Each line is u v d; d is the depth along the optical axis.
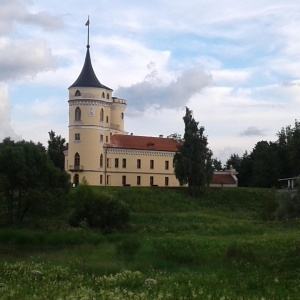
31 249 43.94
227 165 167.50
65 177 65.00
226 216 75.94
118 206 58.06
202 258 35.84
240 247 37.19
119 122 127.19
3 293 20.75
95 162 110.25
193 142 93.94
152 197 85.94
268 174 123.81
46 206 61.62
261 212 73.81
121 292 21.81
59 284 24.22
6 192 62.88
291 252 35.53
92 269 31.16
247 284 25.67
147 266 33.50
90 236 48.75
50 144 142.25
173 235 49.94
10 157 60.56
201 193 92.62
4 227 57.19
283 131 127.19
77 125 110.19
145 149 117.94
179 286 24.45
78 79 112.44
